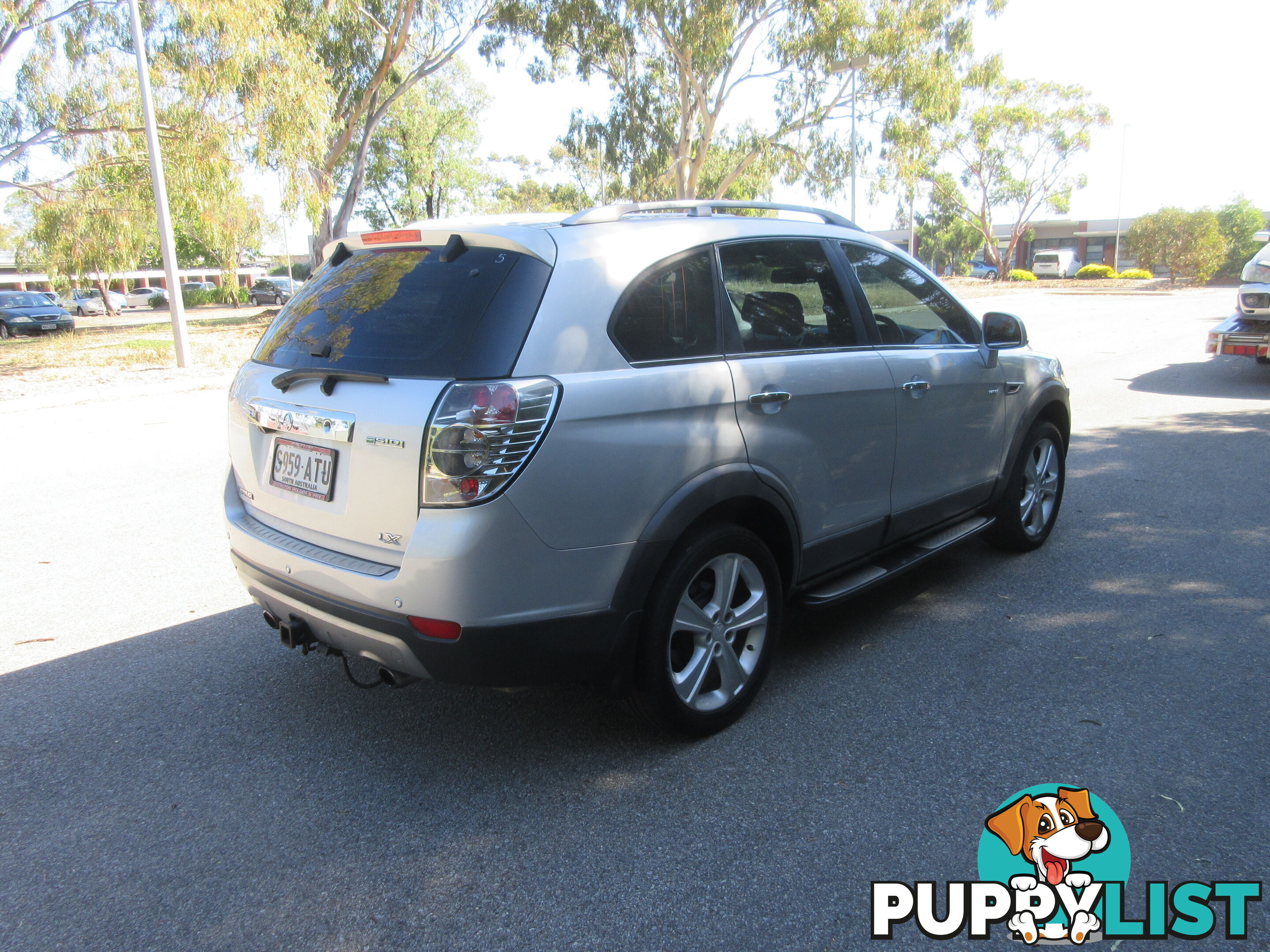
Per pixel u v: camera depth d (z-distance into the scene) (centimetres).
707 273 315
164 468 777
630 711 310
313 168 2277
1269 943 223
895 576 390
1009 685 356
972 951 220
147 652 403
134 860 260
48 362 1730
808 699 348
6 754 318
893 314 401
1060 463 530
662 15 2805
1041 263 6275
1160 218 4491
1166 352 1539
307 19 2747
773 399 320
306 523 295
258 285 4953
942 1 2997
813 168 3316
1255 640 393
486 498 250
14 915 238
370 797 289
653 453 280
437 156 4638
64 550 550
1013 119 5141
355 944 226
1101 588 461
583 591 271
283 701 355
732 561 315
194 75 1923
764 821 272
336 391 279
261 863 258
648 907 236
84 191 1938
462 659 258
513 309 263
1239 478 677
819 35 2880
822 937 225
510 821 275
